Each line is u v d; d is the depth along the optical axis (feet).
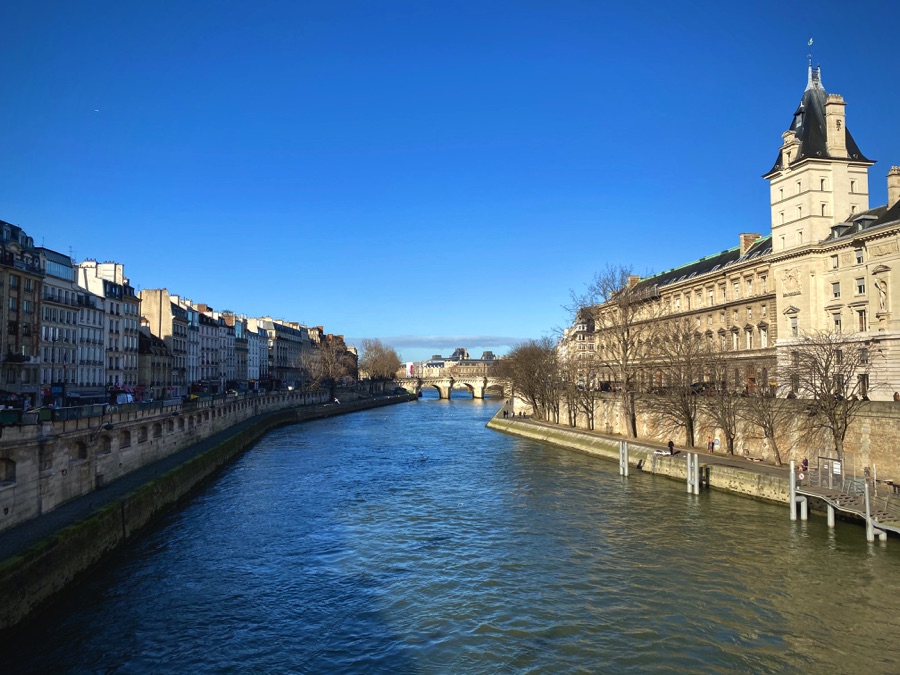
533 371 347.97
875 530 106.93
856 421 140.87
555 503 141.08
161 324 358.23
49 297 235.40
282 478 175.22
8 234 212.23
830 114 208.23
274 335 605.31
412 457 219.82
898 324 168.14
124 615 79.71
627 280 254.88
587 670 66.69
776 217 219.00
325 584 90.94
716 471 154.92
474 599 85.35
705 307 260.62
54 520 93.76
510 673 66.33
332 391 552.82
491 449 244.01
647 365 246.06
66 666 67.21
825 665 67.26
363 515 130.72
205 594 86.89
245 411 309.63
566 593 87.15
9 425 89.25
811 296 199.41
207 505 139.44
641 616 79.46
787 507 133.28
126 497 108.68
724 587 88.28
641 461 188.75
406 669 67.26
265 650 71.26
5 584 68.28
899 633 74.13
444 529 119.75
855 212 205.16
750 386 225.97
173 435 180.45
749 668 66.80
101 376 275.18
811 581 89.92
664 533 115.03
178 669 67.00
